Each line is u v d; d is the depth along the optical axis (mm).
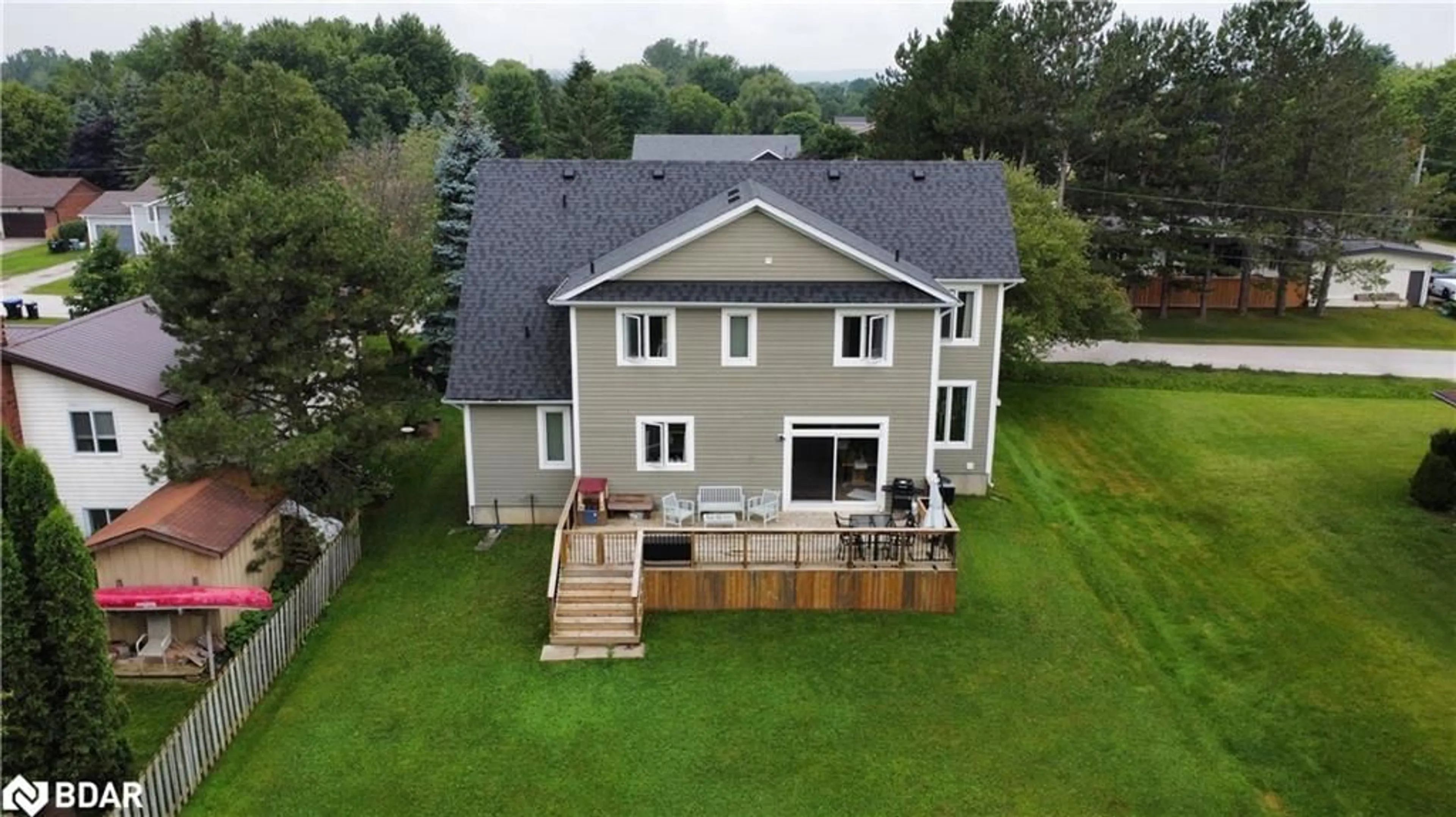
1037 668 19656
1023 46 50000
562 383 25266
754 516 25125
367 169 47656
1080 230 37406
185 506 20922
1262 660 19938
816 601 21891
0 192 80250
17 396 23562
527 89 101875
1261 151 49844
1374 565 24156
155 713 18016
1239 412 37719
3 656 13531
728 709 18219
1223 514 27641
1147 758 16891
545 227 28328
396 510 27375
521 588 22781
